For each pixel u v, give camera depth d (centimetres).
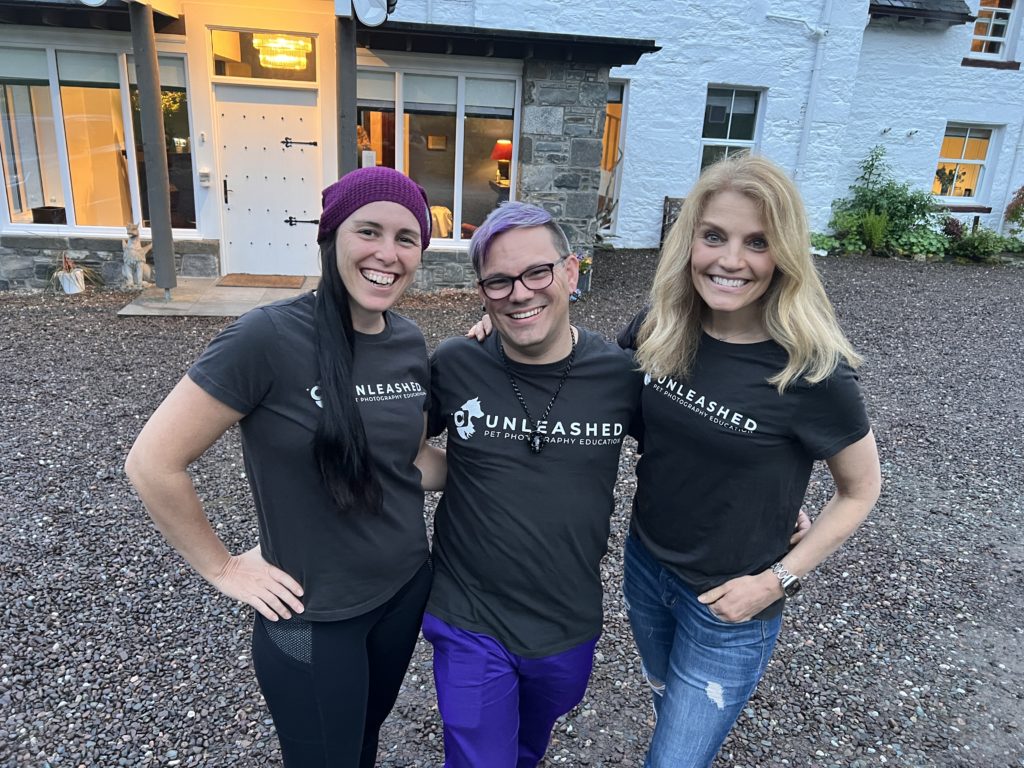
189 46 755
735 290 150
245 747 218
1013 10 1258
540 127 797
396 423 150
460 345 172
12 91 748
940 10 1160
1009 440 491
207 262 822
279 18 760
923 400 563
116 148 778
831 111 1142
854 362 151
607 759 220
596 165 818
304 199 830
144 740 218
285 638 149
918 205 1212
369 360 149
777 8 1078
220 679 245
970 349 703
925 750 229
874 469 156
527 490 163
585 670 173
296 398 139
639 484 182
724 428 155
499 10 994
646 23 1046
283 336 139
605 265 1015
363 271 139
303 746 156
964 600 311
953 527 374
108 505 351
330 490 140
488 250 155
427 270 835
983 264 1170
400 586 158
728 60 1088
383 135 799
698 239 154
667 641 190
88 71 750
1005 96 1273
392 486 154
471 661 163
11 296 751
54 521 335
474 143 813
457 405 168
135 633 265
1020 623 297
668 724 170
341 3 644
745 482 158
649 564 183
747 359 156
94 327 645
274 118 802
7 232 769
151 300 725
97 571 299
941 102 1251
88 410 466
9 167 768
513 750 164
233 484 379
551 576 163
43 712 227
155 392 501
